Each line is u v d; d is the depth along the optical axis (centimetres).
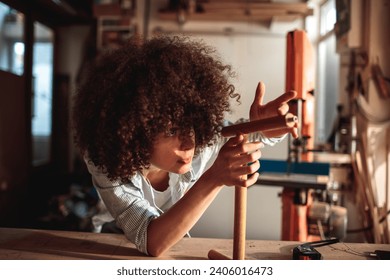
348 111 295
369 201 230
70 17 407
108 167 75
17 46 348
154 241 76
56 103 416
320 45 389
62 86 416
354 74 280
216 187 70
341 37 271
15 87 344
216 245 89
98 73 78
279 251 86
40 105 402
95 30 412
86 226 295
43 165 401
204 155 102
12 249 84
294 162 187
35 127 396
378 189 234
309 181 167
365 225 234
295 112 154
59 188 390
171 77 69
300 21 393
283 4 366
